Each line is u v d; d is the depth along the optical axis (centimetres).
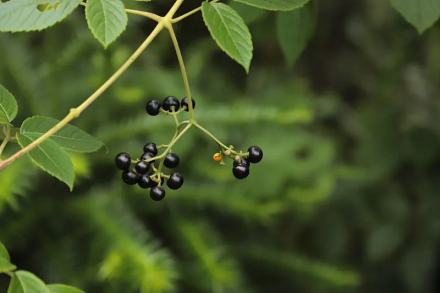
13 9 65
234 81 193
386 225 161
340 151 184
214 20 65
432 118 166
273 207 128
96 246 120
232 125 140
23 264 132
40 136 67
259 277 151
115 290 118
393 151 164
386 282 170
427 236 159
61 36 139
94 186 138
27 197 127
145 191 131
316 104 187
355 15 199
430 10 77
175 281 128
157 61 164
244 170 70
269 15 90
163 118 131
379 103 180
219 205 130
